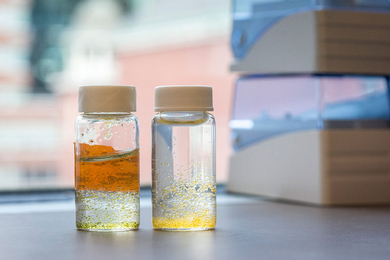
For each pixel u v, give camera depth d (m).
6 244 0.30
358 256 0.27
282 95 0.48
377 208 0.43
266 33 0.48
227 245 0.29
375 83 0.47
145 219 0.37
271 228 0.34
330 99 0.45
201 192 0.33
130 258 0.27
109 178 0.33
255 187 0.50
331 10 0.44
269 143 0.49
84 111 0.32
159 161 0.33
